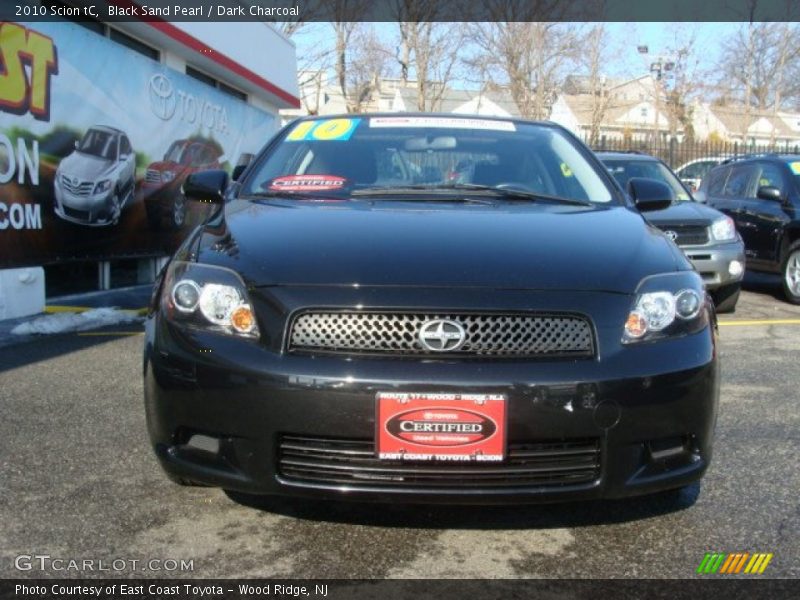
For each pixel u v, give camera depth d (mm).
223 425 2465
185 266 2760
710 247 7266
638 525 2854
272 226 2951
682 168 18344
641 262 2740
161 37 9180
